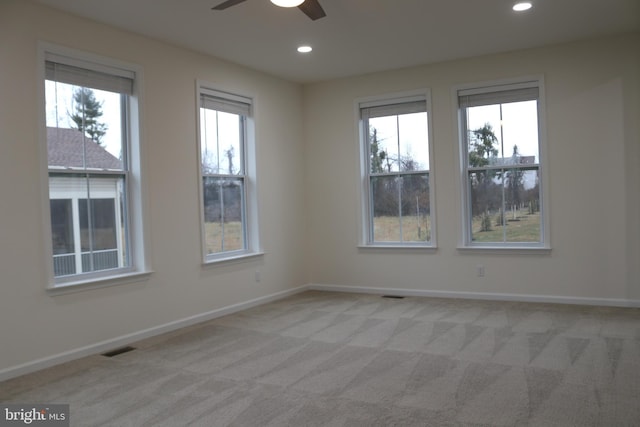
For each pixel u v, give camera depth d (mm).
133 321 4285
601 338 3910
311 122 6480
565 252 5145
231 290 5312
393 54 5301
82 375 3445
